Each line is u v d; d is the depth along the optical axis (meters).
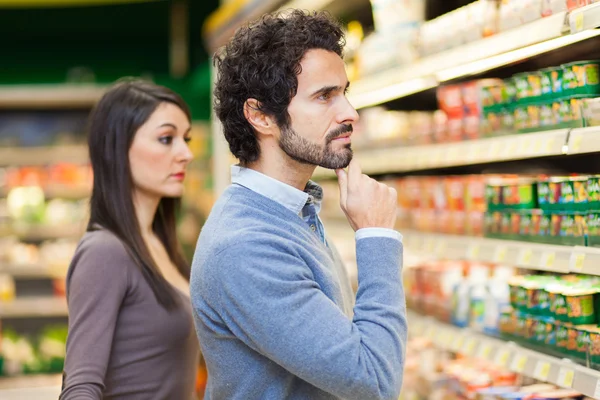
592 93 2.16
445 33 2.77
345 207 1.70
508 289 2.63
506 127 2.57
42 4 6.77
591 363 2.09
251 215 1.66
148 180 2.37
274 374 1.63
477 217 2.83
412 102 3.81
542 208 2.39
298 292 1.53
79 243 2.24
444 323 3.03
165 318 2.21
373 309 1.58
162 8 7.25
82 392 1.99
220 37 5.38
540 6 2.19
